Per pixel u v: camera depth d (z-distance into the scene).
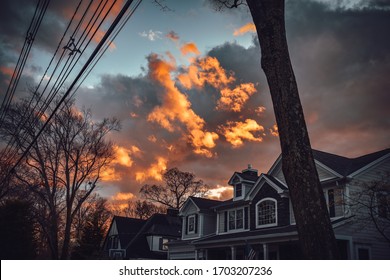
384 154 20.56
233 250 23.61
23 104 26.42
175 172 57.56
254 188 24.92
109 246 46.06
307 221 6.11
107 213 55.28
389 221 18.95
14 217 22.00
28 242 22.30
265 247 20.95
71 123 29.27
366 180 19.59
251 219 24.94
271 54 7.01
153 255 41.22
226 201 32.34
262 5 7.36
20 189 29.20
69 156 29.09
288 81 6.82
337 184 19.50
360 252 17.92
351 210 18.55
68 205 29.02
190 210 32.75
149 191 57.19
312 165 6.40
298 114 6.65
